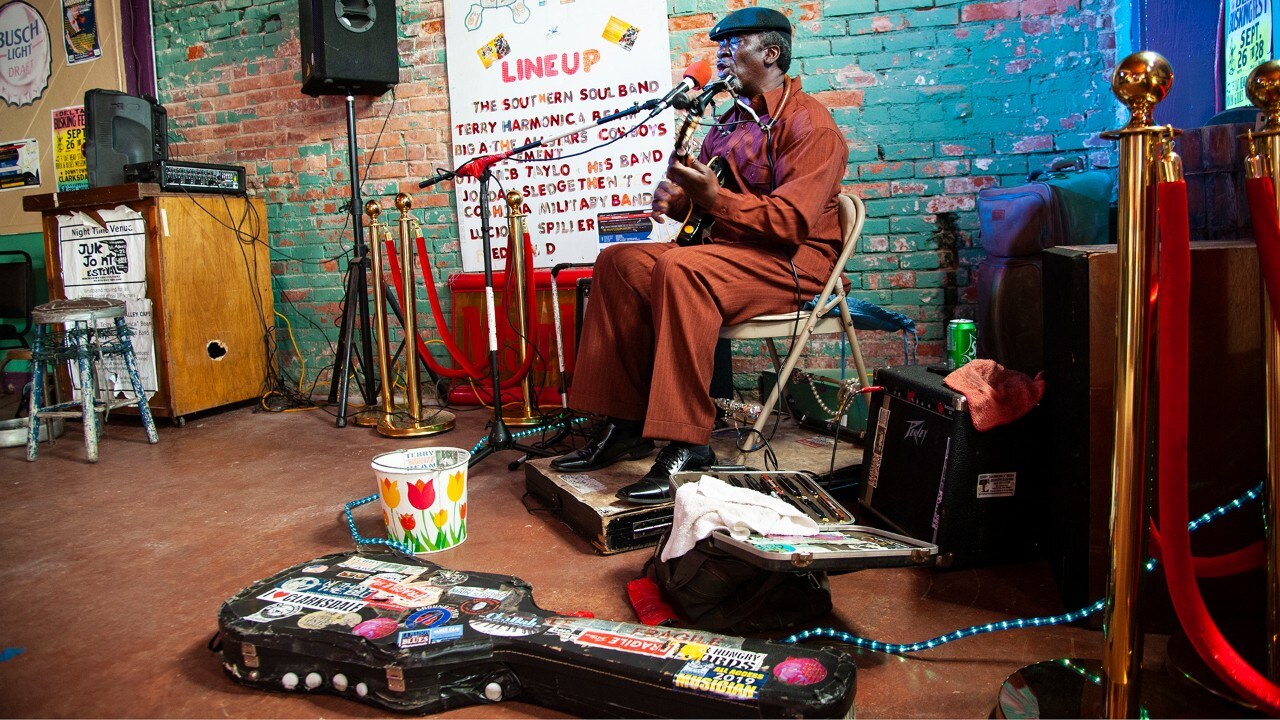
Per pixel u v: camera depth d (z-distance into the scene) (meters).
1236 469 1.60
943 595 1.88
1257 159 1.24
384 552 1.98
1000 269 3.01
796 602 1.75
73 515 2.68
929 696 1.48
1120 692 1.24
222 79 4.65
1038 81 3.45
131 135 4.32
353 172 4.10
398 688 1.47
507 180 4.14
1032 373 2.99
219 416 4.20
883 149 3.60
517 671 1.51
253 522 2.54
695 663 1.38
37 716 1.51
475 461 2.98
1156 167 1.18
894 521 2.18
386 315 3.73
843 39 3.59
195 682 1.62
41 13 4.94
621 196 4.00
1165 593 1.65
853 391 2.44
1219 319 1.58
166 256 3.95
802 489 2.03
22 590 2.08
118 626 1.87
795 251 2.41
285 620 1.60
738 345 3.86
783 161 2.40
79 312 3.38
